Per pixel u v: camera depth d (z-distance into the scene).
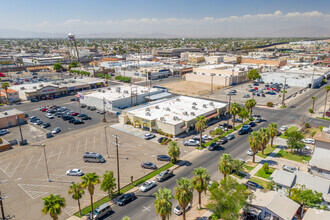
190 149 76.88
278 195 48.72
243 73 183.62
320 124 96.19
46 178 61.81
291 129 88.31
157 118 91.44
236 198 44.12
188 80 196.25
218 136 85.94
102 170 65.19
